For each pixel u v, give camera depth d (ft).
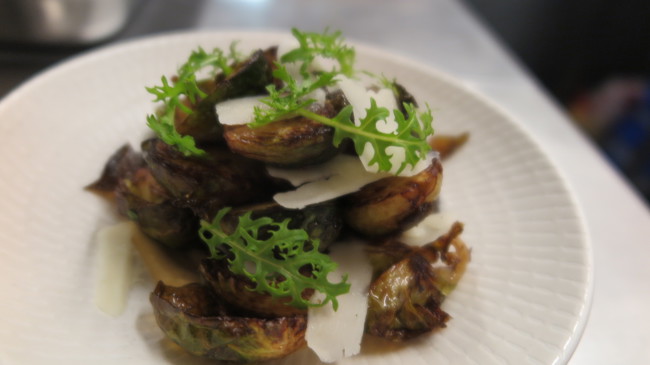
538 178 0.88
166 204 0.74
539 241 0.80
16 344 0.61
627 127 2.10
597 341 0.86
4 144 0.80
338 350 0.65
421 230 0.78
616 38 2.23
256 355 0.64
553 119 1.36
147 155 0.75
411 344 0.70
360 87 0.75
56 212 0.79
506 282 0.76
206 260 0.70
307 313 0.66
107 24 1.31
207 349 0.64
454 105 1.02
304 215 0.69
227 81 0.70
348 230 0.76
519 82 1.50
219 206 0.71
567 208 0.83
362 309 0.68
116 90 0.95
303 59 0.76
